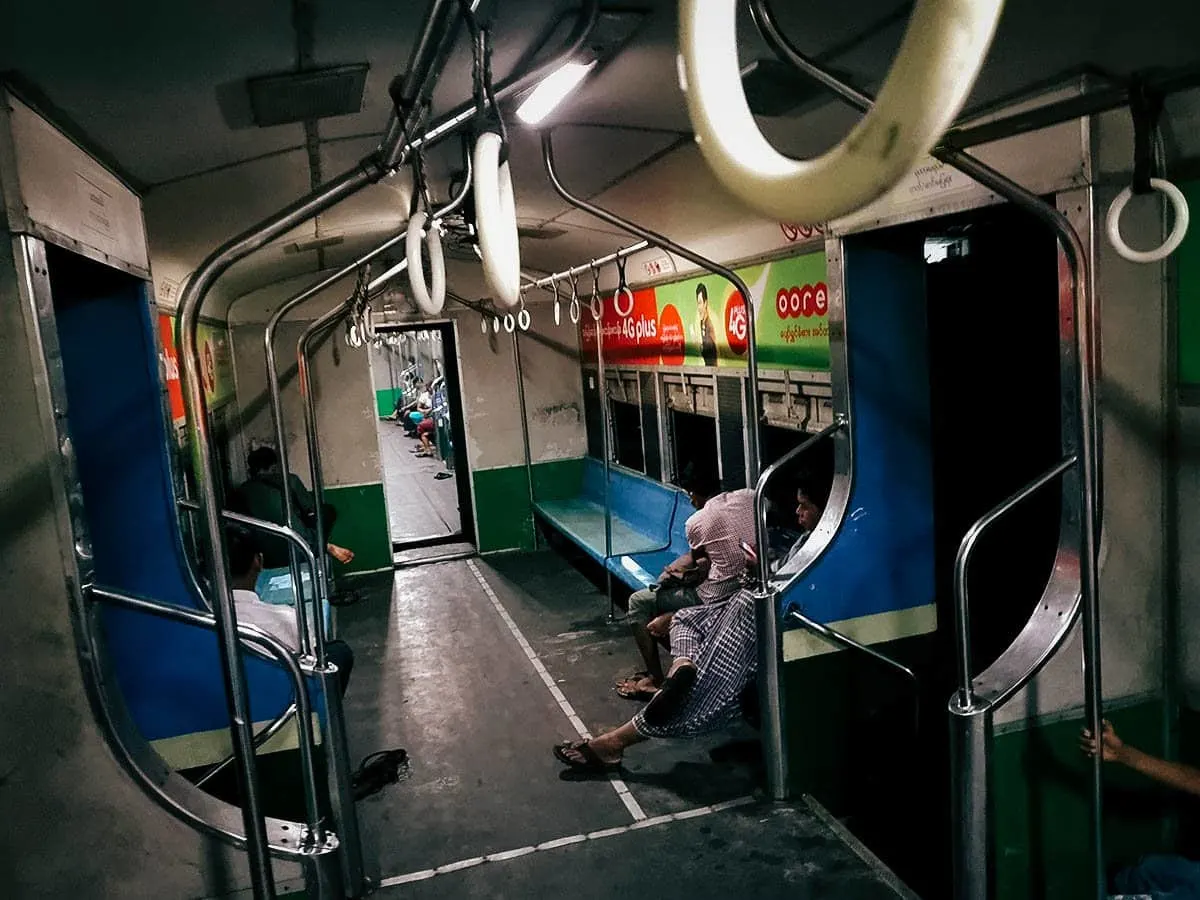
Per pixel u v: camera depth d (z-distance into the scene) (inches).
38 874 85.7
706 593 166.6
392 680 221.5
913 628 152.9
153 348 123.3
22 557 81.4
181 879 88.9
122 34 76.3
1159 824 110.6
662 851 130.4
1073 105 82.4
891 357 144.1
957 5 23.9
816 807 138.3
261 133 116.2
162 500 124.0
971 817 91.7
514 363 341.1
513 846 139.6
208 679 123.3
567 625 254.2
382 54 93.3
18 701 83.0
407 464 629.0
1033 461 151.1
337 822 122.9
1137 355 99.2
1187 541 102.8
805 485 171.0
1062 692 103.7
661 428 269.3
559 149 143.3
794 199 28.9
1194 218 96.6
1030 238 146.7
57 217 88.5
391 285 317.7
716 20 30.8
